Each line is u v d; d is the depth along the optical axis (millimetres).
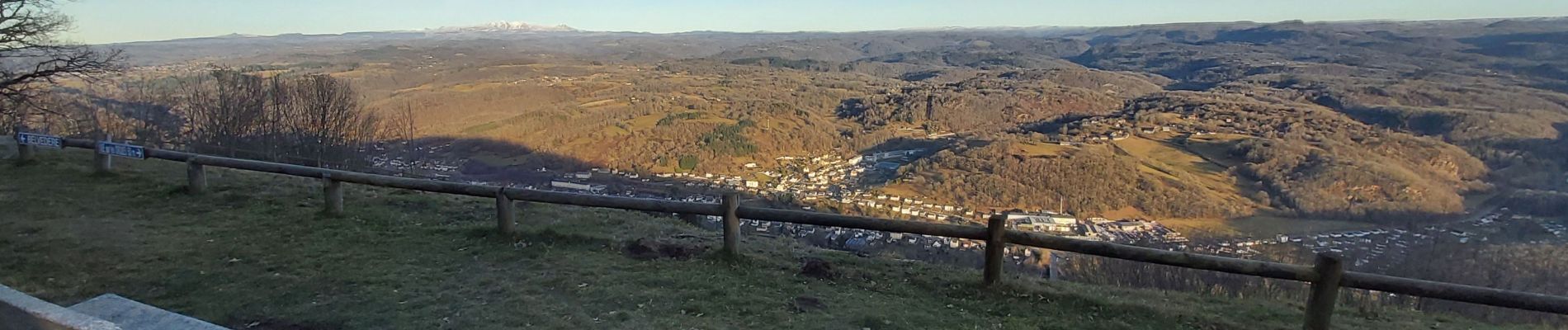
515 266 5879
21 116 21406
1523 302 4145
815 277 5848
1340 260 4574
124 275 5508
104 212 7621
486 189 6773
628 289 5320
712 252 6344
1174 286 7832
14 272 5461
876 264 6391
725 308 4992
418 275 5594
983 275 5871
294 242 6527
